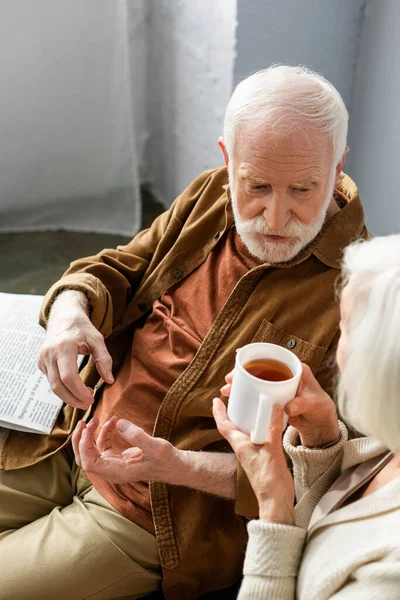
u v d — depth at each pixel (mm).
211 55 1923
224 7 1744
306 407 860
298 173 1030
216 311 1208
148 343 1252
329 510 847
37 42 2121
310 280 1141
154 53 2471
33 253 2352
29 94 2201
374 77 1759
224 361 1140
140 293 1346
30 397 1265
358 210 1181
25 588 1053
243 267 1206
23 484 1225
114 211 2488
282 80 1046
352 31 1769
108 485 1160
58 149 2334
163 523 1119
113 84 2246
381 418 663
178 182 2510
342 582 714
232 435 879
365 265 684
